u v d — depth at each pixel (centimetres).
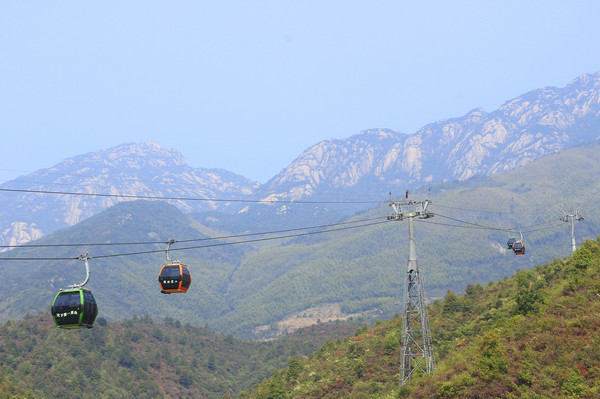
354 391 10744
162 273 6281
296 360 13425
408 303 8038
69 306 5069
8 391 17812
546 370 6869
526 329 7731
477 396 6831
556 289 8794
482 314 11562
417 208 8112
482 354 7294
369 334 14012
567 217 13775
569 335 7256
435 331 11606
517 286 11725
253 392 14875
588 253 9281
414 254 8094
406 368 8369
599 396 6266
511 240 12825
